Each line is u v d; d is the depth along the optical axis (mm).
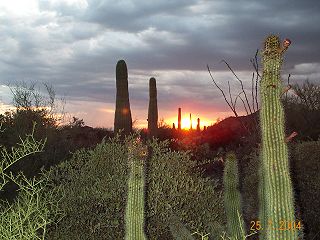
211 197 5707
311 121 16688
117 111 14945
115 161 5512
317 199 7000
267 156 2988
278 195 2939
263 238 3807
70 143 12031
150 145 5699
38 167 9281
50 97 15594
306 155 7535
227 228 4664
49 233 4992
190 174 5969
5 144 10125
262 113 3037
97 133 18203
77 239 5086
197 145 16859
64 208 5121
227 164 4520
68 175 5492
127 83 15125
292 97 17812
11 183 7285
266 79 3027
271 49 3043
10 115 12711
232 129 18031
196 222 5379
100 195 5207
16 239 3680
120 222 5195
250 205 6863
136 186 3262
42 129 12852
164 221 5242
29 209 3848
